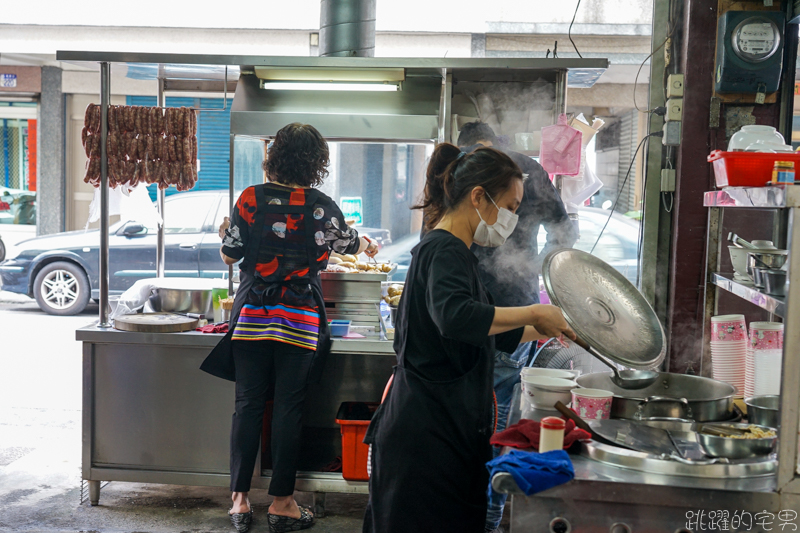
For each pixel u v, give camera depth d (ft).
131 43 25.66
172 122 10.05
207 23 25.27
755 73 8.36
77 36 25.95
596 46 23.43
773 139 6.65
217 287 10.44
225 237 8.77
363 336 9.48
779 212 7.57
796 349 4.27
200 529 9.03
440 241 5.16
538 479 4.40
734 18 8.28
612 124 22.56
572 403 5.96
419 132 10.44
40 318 22.39
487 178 5.20
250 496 10.22
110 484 10.43
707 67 8.81
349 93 10.64
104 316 9.93
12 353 17.98
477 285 5.27
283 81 10.56
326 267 9.29
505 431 5.25
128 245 20.34
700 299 9.14
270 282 8.75
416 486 5.15
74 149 29.37
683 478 4.52
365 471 9.23
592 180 10.55
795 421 4.28
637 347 5.41
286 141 8.71
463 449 5.20
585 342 5.03
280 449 8.75
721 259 8.71
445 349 5.14
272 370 9.16
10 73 28.53
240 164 10.61
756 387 6.56
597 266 6.12
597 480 4.43
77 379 15.81
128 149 10.02
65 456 11.41
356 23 11.49
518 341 5.91
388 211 11.42
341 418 9.42
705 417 5.66
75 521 9.16
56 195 29.25
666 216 9.61
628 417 5.82
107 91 9.98
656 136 9.51
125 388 9.51
